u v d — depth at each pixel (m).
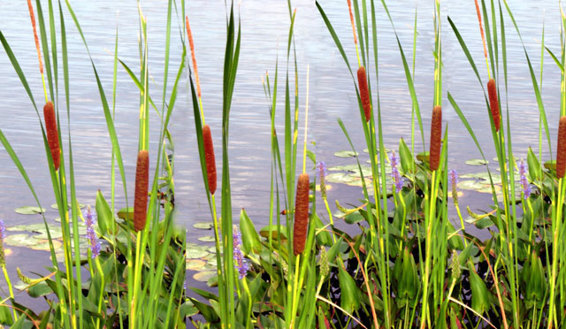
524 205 3.59
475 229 4.09
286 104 1.77
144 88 1.76
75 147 5.79
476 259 3.53
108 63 9.18
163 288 2.87
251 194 4.81
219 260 1.79
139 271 1.91
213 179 1.75
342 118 6.72
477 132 6.38
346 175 5.06
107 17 12.84
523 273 3.08
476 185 4.83
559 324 2.85
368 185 4.84
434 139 2.25
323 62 9.34
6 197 4.75
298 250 1.77
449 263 3.31
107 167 5.32
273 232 3.45
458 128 6.52
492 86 2.37
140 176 1.76
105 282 2.87
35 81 8.23
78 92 7.70
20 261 3.79
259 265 3.35
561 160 2.46
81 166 5.33
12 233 4.13
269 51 10.05
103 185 4.96
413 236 3.36
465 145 6.00
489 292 3.05
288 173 1.80
